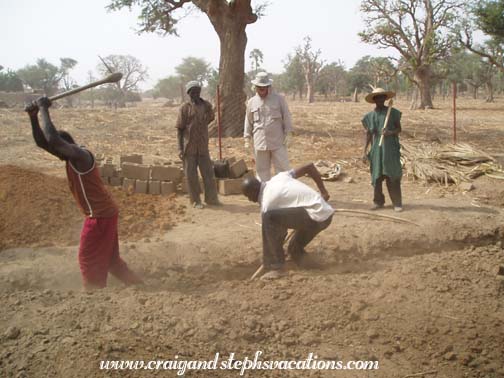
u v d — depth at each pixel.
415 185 9.27
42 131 4.61
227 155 12.67
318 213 5.27
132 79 82.38
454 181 9.17
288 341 4.47
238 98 16.02
